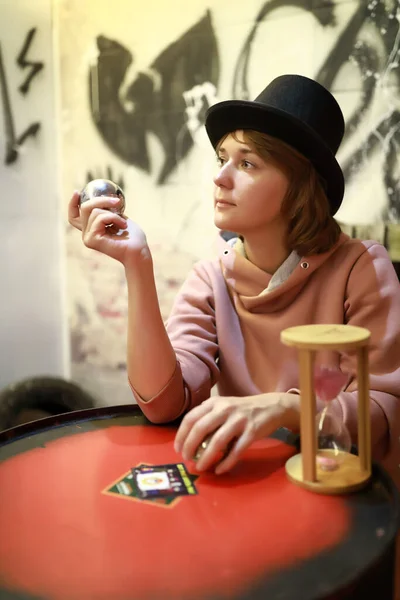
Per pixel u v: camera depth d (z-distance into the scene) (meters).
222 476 0.62
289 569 0.45
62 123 1.75
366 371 0.59
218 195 0.86
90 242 0.78
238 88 1.43
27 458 0.68
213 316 0.96
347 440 0.65
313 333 0.58
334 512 0.54
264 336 0.89
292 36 1.33
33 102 1.70
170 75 1.52
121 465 0.66
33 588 0.43
